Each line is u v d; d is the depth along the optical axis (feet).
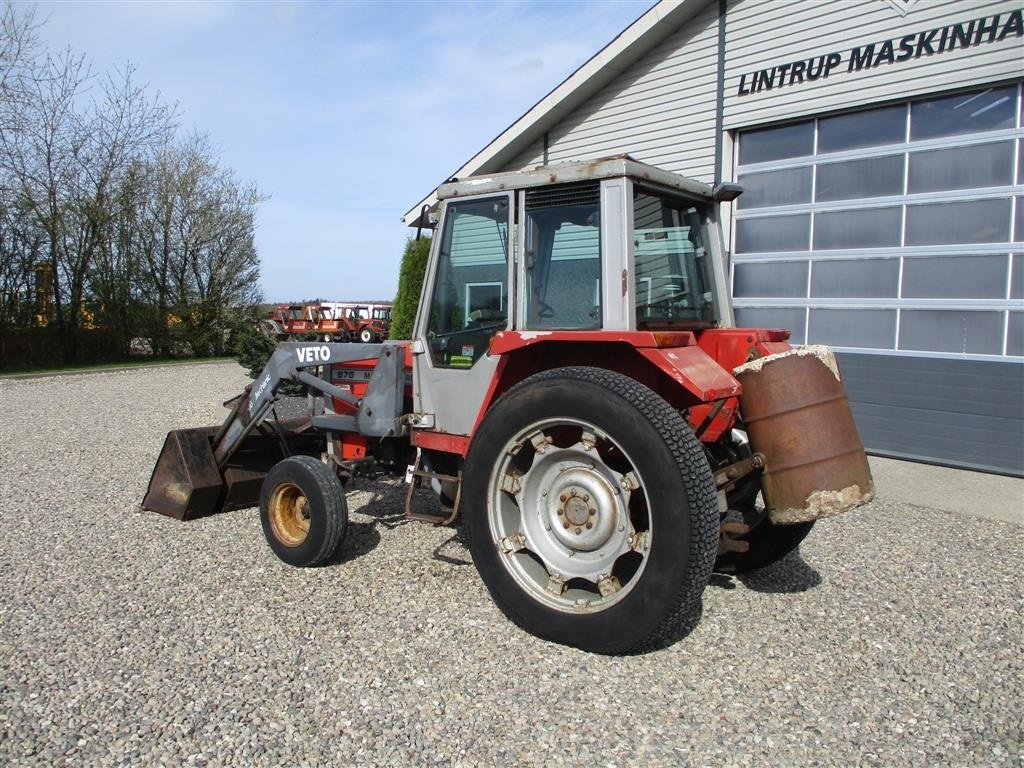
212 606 11.68
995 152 20.89
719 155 26.11
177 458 16.38
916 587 12.84
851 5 22.70
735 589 12.67
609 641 9.77
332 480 13.12
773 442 10.27
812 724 8.57
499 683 9.36
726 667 9.87
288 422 17.67
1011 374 20.88
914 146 22.30
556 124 30.68
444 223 12.85
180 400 38.27
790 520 10.19
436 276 12.99
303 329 62.54
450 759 7.85
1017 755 8.05
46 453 24.02
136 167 66.49
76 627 10.98
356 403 14.30
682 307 12.53
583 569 10.45
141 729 8.36
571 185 11.17
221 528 15.67
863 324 23.61
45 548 14.44
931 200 22.08
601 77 28.45
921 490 19.53
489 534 10.96
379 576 12.92
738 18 25.20
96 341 65.41
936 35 21.27
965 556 14.48
